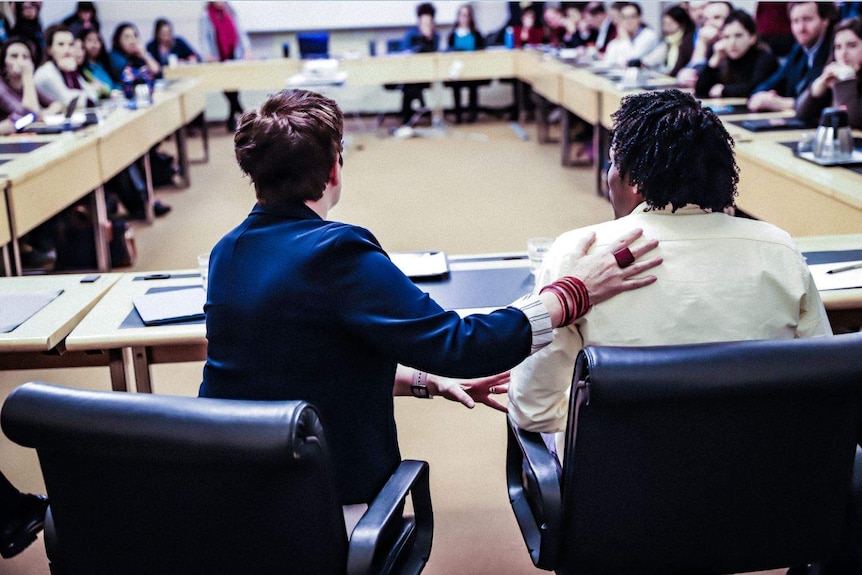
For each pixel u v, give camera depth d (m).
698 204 1.48
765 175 3.50
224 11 9.31
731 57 5.13
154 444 1.17
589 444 1.32
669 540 1.38
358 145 8.43
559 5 9.36
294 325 1.42
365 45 10.22
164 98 6.33
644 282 1.45
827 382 1.25
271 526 1.23
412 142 8.57
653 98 1.49
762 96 4.54
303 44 8.89
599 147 6.12
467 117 9.97
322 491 1.21
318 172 1.49
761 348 1.27
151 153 6.82
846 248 2.41
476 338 1.39
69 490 1.27
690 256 1.46
